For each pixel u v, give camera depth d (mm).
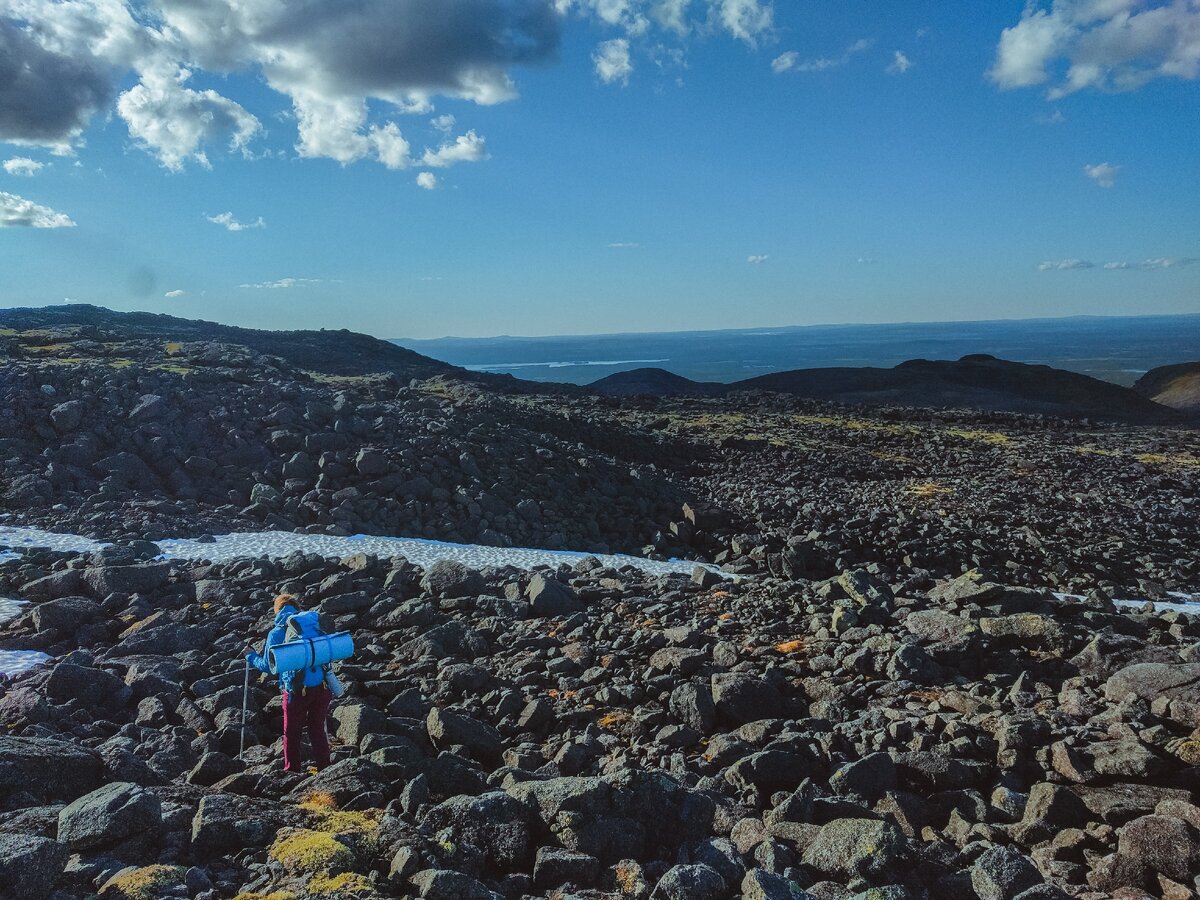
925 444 77688
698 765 11234
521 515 34031
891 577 29359
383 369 110625
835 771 10312
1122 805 9242
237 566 21391
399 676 14906
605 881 7605
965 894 7602
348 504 30344
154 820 7293
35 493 26969
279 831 7543
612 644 16781
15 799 8000
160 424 33188
